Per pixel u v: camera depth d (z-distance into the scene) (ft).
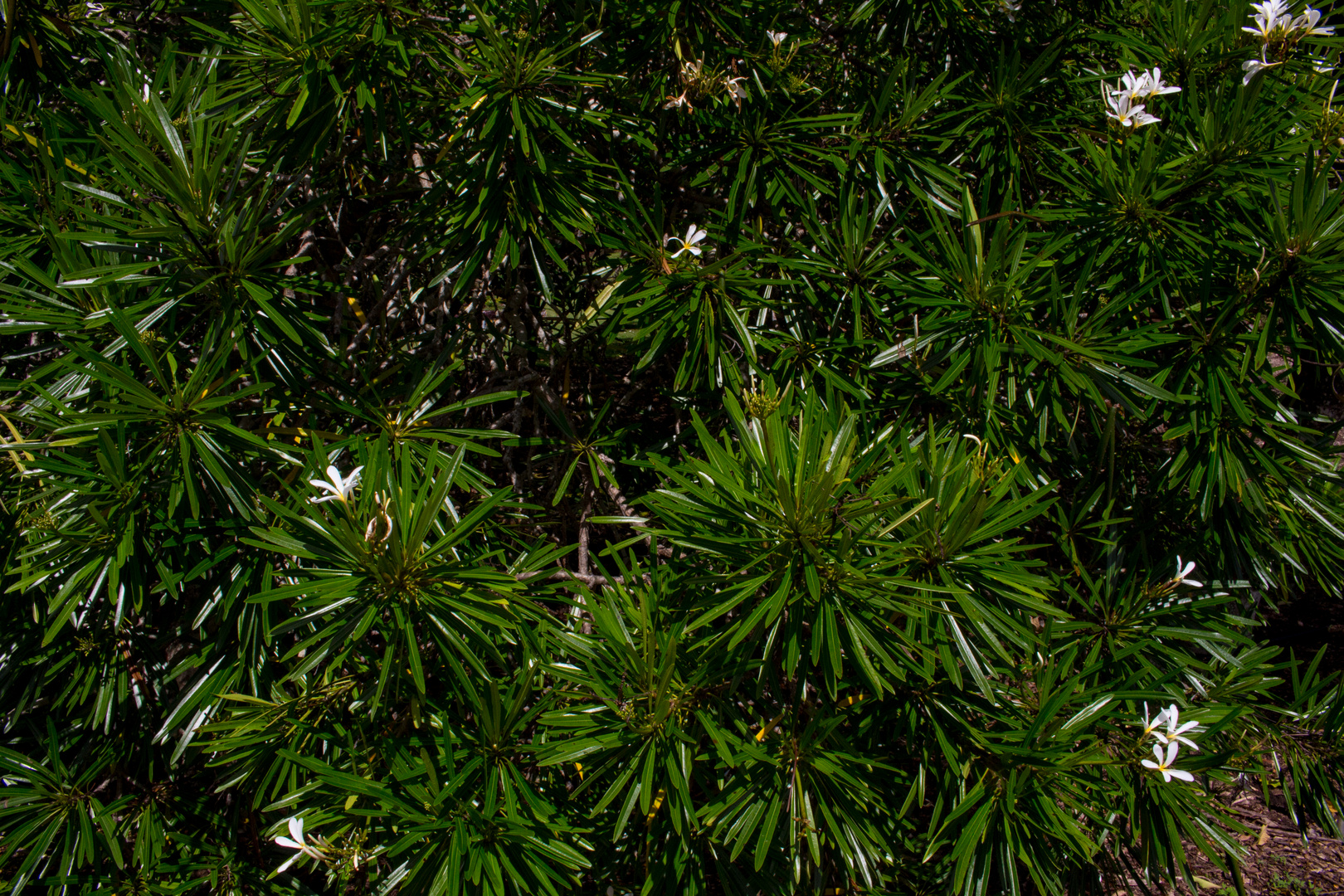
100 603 5.18
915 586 4.04
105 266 4.44
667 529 4.21
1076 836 4.37
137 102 4.47
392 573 4.19
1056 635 4.99
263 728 4.88
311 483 4.11
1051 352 4.67
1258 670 5.19
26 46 5.76
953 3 5.45
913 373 5.14
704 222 5.87
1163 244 4.87
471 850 4.39
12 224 5.12
